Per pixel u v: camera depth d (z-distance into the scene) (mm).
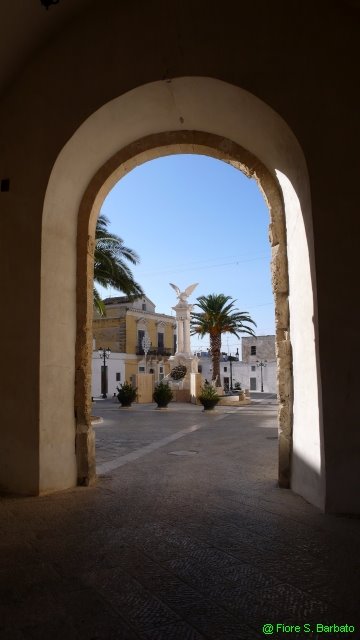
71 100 5395
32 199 5441
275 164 5719
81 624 2473
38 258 5379
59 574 3090
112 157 6273
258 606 2654
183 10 5180
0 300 5496
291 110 4781
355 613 2576
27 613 2590
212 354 32344
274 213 5996
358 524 4066
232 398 27391
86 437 5820
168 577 3033
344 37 4766
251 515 4379
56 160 5367
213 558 3348
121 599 2742
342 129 4648
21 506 4742
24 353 5352
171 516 4363
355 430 4340
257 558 3342
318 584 2926
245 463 7250
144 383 27891
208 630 2408
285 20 4934
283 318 5812
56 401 5531
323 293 4500
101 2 5438
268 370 59188
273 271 5961
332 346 4445
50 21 5336
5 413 5379
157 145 6242
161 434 11891
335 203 4566
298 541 3674
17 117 5625
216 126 5992
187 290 30719
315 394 4656
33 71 5605
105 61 5340
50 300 5520
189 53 5078
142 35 5254
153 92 5305
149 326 46875
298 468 5238
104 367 39312
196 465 7094
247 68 4941
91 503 4859
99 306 19469
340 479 4367
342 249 4508
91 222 6219
